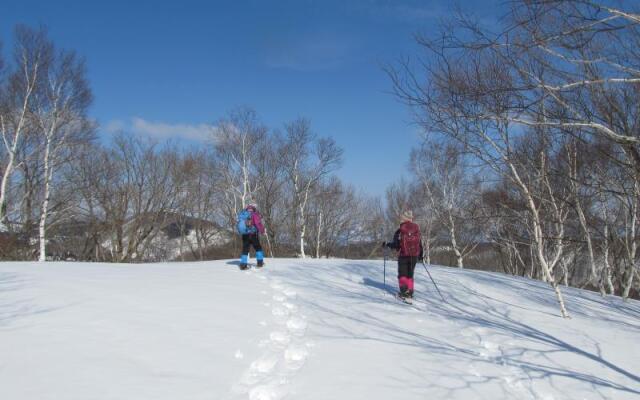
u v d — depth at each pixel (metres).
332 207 40.56
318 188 36.88
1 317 5.73
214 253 37.53
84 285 7.69
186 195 35.12
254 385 4.29
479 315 8.09
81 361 4.49
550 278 8.80
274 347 5.34
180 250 39.00
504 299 9.77
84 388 3.96
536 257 23.31
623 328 8.30
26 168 23.31
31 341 4.92
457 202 24.89
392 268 12.54
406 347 5.75
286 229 37.50
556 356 6.10
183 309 6.55
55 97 21.34
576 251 19.23
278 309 7.04
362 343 5.71
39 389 3.90
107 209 30.33
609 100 6.71
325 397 4.13
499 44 4.94
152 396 3.91
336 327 6.35
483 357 5.80
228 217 36.03
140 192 32.28
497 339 6.57
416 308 8.11
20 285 7.47
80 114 22.31
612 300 11.91
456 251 25.28
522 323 7.84
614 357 6.34
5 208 23.89
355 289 9.41
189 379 4.29
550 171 9.46
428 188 27.38
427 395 4.39
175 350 4.96
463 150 8.81
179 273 9.85
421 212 32.66
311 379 4.50
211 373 4.47
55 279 8.09
